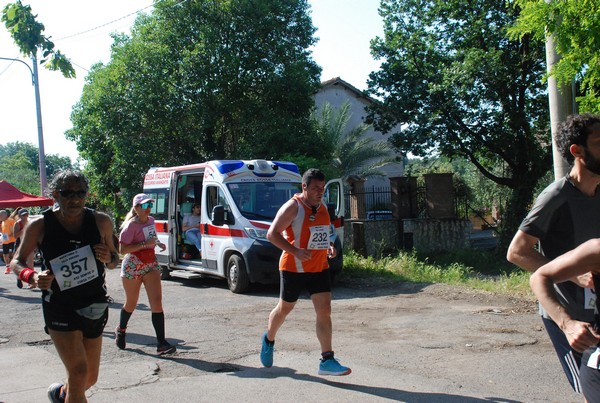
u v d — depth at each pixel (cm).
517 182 2381
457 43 2358
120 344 731
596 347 291
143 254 704
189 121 2150
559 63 766
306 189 589
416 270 1430
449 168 3744
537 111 2333
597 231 360
